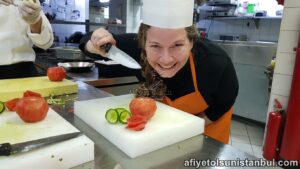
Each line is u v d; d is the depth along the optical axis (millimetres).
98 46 829
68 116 768
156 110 712
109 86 1547
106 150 577
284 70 1834
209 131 931
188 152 579
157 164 527
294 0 1715
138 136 559
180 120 662
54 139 521
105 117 643
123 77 1594
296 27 1738
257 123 2695
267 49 2475
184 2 608
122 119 625
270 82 2291
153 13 621
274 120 1820
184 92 841
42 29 1104
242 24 3088
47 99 900
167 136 603
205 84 826
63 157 493
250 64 2623
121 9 2980
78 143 521
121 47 959
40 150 489
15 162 449
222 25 3275
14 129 576
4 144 470
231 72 873
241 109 2775
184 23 626
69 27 2768
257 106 2648
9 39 1146
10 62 1166
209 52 841
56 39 2701
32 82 992
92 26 2814
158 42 642
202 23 3414
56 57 1974
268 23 2863
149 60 712
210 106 909
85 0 2797
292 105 1671
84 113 725
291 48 1780
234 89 887
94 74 1633
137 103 634
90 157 528
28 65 1256
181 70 803
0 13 1110
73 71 1644
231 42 2771
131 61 825
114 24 2832
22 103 604
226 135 955
